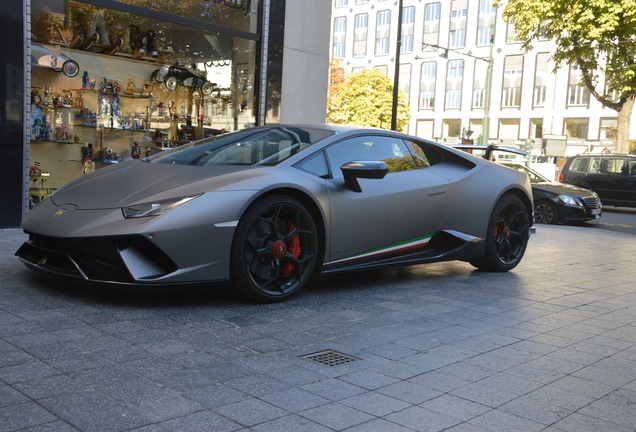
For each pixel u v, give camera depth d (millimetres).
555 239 9367
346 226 4371
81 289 4039
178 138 8766
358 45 51312
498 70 43312
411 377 2830
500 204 5527
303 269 4199
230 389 2562
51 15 7262
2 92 6605
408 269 5719
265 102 9508
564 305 4473
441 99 46656
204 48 8914
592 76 21078
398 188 4723
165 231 3529
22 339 3018
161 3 8297
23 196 6863
